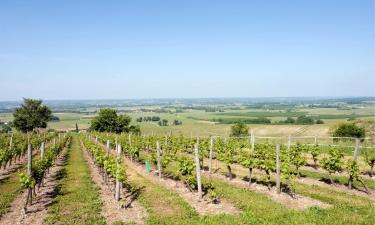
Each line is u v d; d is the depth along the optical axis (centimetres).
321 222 1355
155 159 2744
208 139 3997
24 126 9631
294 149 2930
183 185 2184
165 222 1431
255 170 2697
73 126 15000
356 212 1495
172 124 15050
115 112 10038
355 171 1936
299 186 2069
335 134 5878
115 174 1881
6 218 1543
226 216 1476
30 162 1805
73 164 3384
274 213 1491
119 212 1608
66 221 1466
